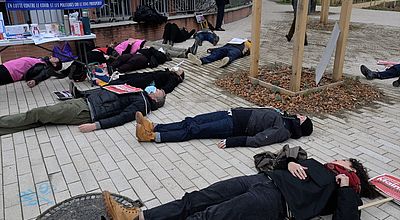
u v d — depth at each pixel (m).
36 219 2.76
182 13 12.64
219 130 4.11
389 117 4.90
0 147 3.96
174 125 4.23
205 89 6.19
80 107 4.52
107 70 7.08
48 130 4.41
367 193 2.95
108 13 10.36
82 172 3.44
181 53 8.91
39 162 3.63
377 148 4.00
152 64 7.82
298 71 5.46
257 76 6.50
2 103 5.50
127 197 3.04
